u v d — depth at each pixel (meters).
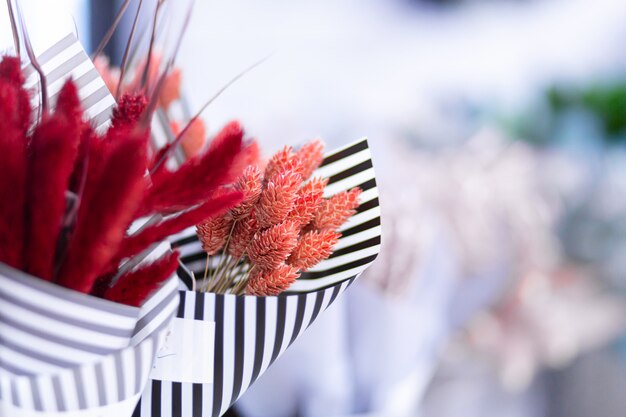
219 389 0.57
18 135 0.49
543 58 2.25
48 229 0.48
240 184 0.57
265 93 2.20
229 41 2.19
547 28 2.27
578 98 2.19
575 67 2.24
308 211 0.58
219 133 0.54
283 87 2.21
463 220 1.71
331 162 0.65
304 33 2.22
